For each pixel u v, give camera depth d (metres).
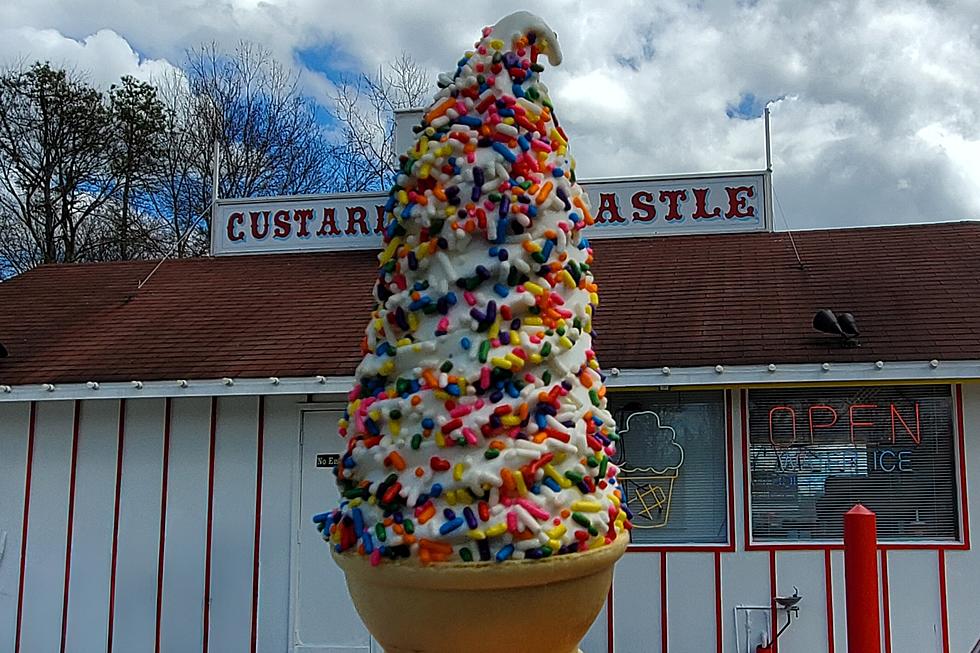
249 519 7.65
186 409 7.86
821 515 6.93
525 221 2.70
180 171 24.28
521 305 2.64
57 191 22.33
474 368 2.55
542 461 2.49
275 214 11.27
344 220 11.09
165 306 9.50
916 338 6.78
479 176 2.73
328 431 7.67
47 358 8.27
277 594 7.54
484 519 2.39
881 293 7.80
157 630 7.61
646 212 10.36
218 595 7.59
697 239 10.09
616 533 2.75
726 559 6.96
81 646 7.66
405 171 2.92
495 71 2.91
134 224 23.33
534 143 2.85
